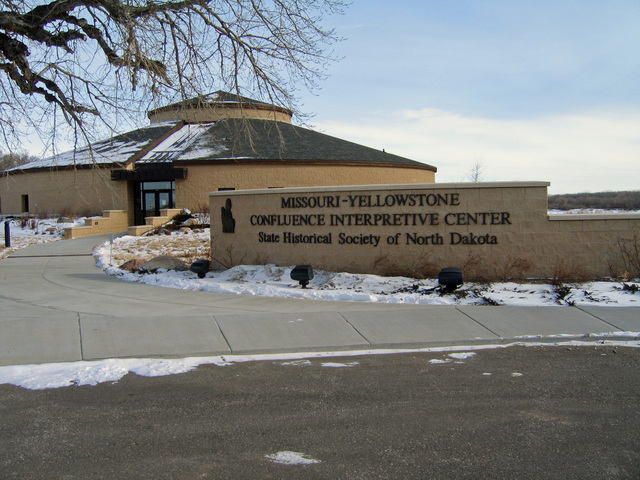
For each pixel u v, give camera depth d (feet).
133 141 121.80
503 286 37.63
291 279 42.37
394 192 42.16
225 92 56.34
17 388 20.47
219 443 15.79
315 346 25.48
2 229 101.96
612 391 19.62
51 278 48.11
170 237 84.89
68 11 46.68
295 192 45.62
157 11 47.42
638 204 189.06
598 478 13.65
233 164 106.22
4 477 13.92
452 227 41.04
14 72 46.93
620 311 30.81
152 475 13.99
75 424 17.21
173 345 25.77
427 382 20.80
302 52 50.19
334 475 13.91
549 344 25.90
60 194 117.19
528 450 15.15
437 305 33.37
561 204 200.95
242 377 21.63
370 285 38.78
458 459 14.67
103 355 24.34
